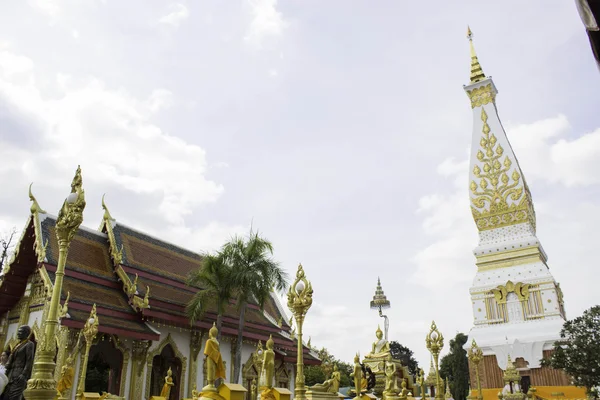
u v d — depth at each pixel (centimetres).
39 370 935
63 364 2559
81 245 3294
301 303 1554
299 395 1477
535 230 5619
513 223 5416
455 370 7912
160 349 3216
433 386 4106
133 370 2991
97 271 3238
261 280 3195
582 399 3869
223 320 3716
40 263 2880
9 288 3148
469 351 3722
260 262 3250
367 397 1803
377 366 2747
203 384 3469
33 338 2881
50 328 985
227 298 3241
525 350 4638
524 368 4578
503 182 5603
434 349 2645
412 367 9794
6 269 3105
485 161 5806
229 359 3725
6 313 3219
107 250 3481
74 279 3039
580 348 3588
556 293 4938
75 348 2456
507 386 4166
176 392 3397
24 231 3109
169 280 3616
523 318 4925
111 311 2952
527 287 5006
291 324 4697
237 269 3203
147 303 3061
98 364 3784
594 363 3491
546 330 4669
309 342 4738
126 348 2991
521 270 5122
